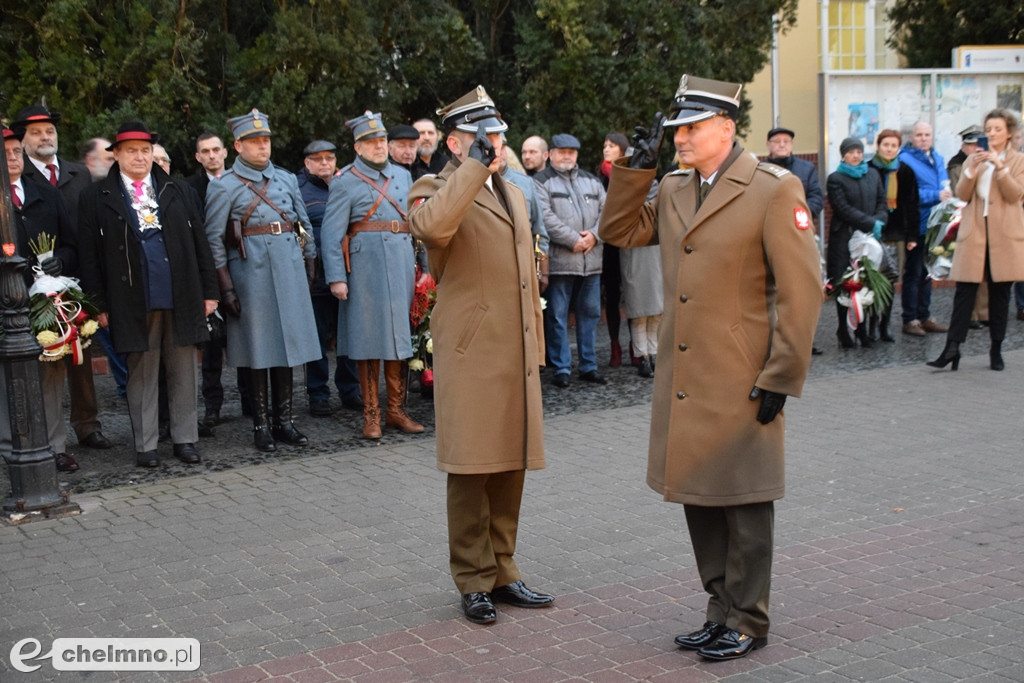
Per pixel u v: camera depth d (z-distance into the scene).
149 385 7.04
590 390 9.04
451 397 4.50
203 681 4.02
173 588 4.96
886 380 9.06
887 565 5.04
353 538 5.59
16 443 6.06
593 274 9.17
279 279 7.39
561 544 5.44
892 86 13.16
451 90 11.45
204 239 7.10
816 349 10.62
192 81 9.84
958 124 13.57
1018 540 5.32
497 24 11.66
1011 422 7.59
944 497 6.02
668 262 4.17
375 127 7.58
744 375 4.02
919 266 11.16
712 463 4.03
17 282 6.01
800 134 15.34
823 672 3.96
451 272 4.54
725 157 4.06
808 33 15.16
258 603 4.77
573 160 9.11
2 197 6.01
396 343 7.49
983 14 14.53
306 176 8.92
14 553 5.49
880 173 10.69
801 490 6.23
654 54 10.96
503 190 4.65
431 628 4.46
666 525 5.70
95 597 4.88
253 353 7.30
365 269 7.51
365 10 10.18
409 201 4.61
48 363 6.86
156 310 6.88
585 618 4.54
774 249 3.90
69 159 9.77
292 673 4.07
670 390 4.14
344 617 4.59
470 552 4.57
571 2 10.30
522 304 4.55
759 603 4.09
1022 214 8.96
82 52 9.77
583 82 10.77
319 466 6.99
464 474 4.48
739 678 3.93
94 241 6.84
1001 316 9.23
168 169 8.45
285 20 9.76
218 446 7.59
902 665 4.00
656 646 4.25
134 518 6.00
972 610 4.49
